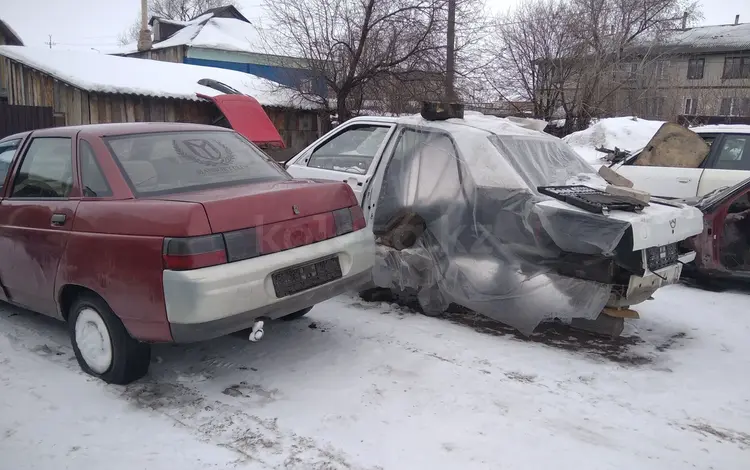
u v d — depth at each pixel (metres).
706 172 7.25
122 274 3.28
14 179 4.25
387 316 4.91
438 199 4.73
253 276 3.25
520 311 4.32
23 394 3.48
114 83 12.86
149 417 3.24
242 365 3.93
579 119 23.67
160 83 13.88
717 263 5.86
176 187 3.70
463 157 4.64
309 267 3.59
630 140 16.30
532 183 4.46
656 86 25.27
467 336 4.49
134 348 3.54
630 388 3.70
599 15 24.52
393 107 15.97
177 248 3.08
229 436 3.05
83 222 3.53
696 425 3.27
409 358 4.04
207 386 3.62
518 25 24.77
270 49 16.27
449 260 4.62
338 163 5.61
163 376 3.76
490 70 18.70
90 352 3.69
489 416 3.28
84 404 3.38
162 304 3.14
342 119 16.30
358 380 3.70
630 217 3.94
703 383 3.81
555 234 4.08
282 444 2.98
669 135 7.86
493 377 3.78
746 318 5.18
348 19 15.52
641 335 4.70
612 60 24.55
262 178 4.12
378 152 5.14
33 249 3.85
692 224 4.47
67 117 13.14
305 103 16.45
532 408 3.39
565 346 4.38
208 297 3.07
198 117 14.32
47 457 2.85
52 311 3.92
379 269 4.92
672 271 4.36
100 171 3.67
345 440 3.01
